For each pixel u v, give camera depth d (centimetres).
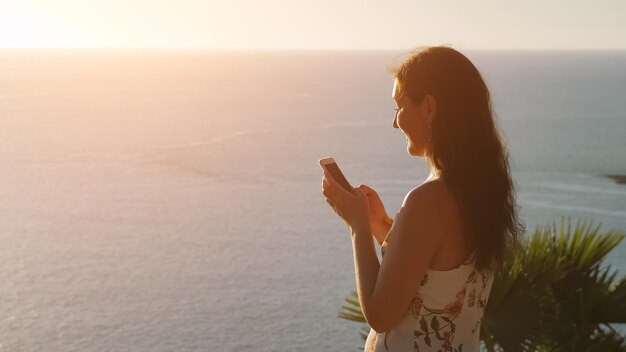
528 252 392
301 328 3894
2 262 5494
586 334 401
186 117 16150
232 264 5275
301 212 6981
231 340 3766
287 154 10562
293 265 5188
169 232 6331
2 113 17062
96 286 4844
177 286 4775
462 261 187
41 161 10388
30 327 4100
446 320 189
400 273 184
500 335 367
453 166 186
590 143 10862
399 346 192
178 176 9119
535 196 7181
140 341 3822
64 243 6034
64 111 17688
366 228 195
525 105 16725
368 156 10150
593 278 414
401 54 197
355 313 389
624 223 6088
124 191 8238
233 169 9494
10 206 7538
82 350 3741
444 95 187
